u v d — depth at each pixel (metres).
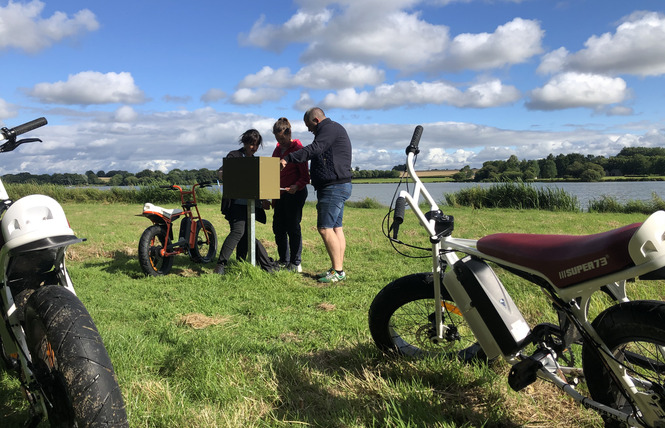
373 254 7.96
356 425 2.41
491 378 2.82
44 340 1.98
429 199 2.79
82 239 2.17
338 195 5.90
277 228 6.76
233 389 2.76
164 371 3.09
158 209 6.26
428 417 2.44
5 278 2.20
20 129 2.59
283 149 6.63
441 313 2.78
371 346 3.39
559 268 2.06
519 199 20.70
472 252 2.49
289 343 3.72
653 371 2.09
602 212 19.20
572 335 2.26
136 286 5.66
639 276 1.92
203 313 4.62
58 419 1.80
